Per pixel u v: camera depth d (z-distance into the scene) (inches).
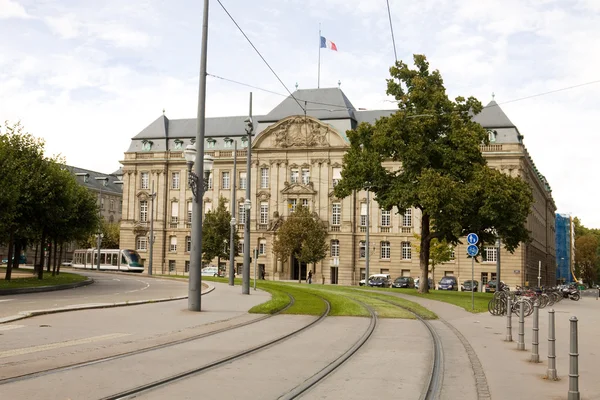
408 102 1878.7
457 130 1775.3
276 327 789.2
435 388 439.2
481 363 568.7
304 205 3587.6
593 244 6151.6
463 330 895.1
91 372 442.3
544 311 1448.1
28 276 1907.0
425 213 1887.3
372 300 1374.3
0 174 1417.3
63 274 2255.2
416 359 566.9
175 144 4015.8
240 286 1761.8
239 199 3779.5
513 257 3307.1
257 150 3695.9
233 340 651.5
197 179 940.6
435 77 1891.0
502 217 1750.7
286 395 392.8
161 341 616.7
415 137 1792.6
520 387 453.4
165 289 1537.9
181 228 3909.9
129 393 379.2
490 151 3307.1
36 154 1759.4
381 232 3548.2
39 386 388.2
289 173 3641.7
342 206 3563.0
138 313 886.4
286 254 3132.4
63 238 2094.0
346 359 554.3
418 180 1775.3
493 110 3459.6
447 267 3415.4
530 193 1808.6
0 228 1421.0
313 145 3587.6
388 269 3518.7
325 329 796.6
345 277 3521.2
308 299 1288.1
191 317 859.4
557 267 5846.5
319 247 3100.4
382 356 581.0
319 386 430.3
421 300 1552.7
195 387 408.5
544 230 4771.2
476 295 1932.8
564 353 657.0
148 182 3993.6
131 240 3981.3
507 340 763.4
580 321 1133.1
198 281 948.6
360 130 1930.4
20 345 557.9
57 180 1775.3
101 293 1336.1
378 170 1845.5
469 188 1712.6
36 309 879.1
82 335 638.5
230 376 453.1
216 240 3216.0
